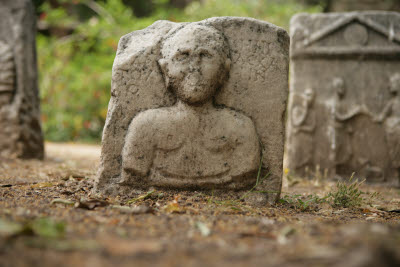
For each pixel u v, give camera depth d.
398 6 9.52
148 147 3.14
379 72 5.28
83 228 2.10
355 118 5.31
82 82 9.99
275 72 3.28
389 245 1.59
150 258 1.65
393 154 5.19
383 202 3.97
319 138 5.39
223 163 3.17
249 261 1.62
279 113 3.26
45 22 10.73
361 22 5.27
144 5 13.72
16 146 5.62
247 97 3.25
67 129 10.34
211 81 3.09
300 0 10.73
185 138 3.15
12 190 3.27
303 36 5.42
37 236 1.86
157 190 3.18
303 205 3.30
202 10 10.05
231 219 2.53
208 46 3.09
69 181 3.80
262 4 9.87
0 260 1.55
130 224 2.26
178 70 3.07
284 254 1.70
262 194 3.22
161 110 3.19
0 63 5.61
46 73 10.22
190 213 2.67
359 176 5.30
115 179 3.19
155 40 3.25
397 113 5.21
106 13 10.49
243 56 3.26
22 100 5.64
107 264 1.56
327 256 1.60
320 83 5.41
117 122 3.20
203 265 1.58
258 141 3.22
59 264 1.55
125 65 3.21
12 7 5.71
